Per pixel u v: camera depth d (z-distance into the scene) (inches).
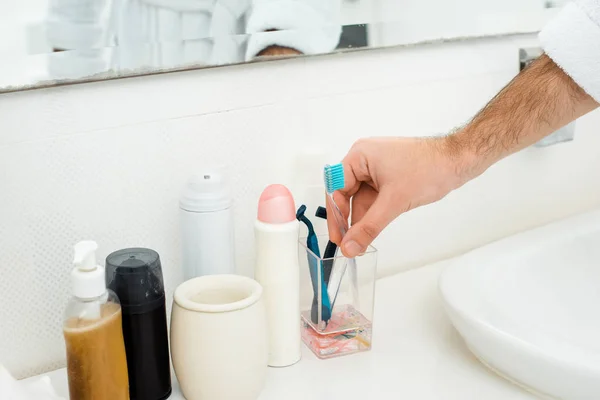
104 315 22.9
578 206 45.1
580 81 26.0
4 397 20.8
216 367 24.4
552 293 33.8
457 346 29.7
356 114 33.8
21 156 25.9
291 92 31.6
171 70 27.8
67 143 26.7
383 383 27.0
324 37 31.3
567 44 25.9
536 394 26.2
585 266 35.8
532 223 42.8
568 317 33.1
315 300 28.7
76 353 22.8
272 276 27.3
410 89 35.4
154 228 29.4
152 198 29.0
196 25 27.9
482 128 27.6
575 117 27.8
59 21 25.1
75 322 22.6
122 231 28.6
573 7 26.2
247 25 29.1
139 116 28.0
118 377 23.5
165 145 28.8
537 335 25.9
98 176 27.6
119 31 26.3
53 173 26.7
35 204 26.6
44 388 23.4
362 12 32.1
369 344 29.3
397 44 33.7
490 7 36.7
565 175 43.6
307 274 29.5
